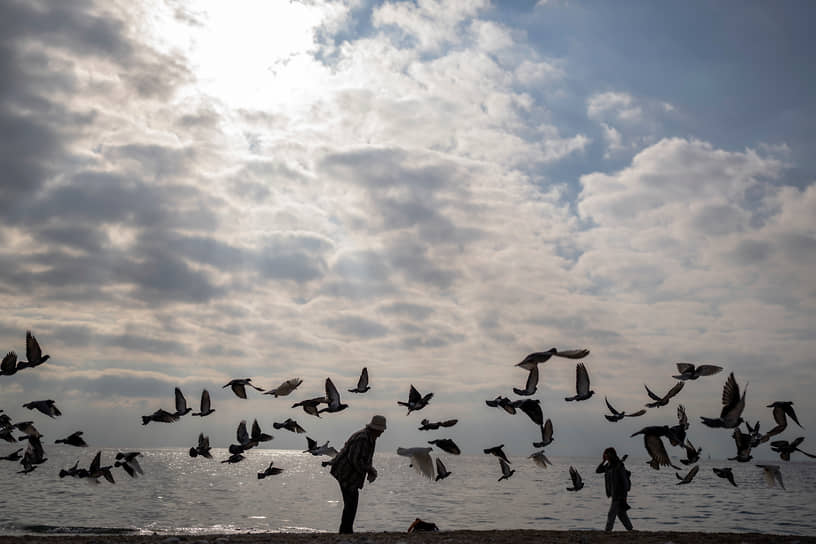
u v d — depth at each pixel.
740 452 18.22
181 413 21.81
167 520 41.72
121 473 117.31
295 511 50.53
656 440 13.99
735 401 13.45
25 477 83.00
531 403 18.20
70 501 52.47
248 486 84.94
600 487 98.56
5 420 21.61
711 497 76.06
